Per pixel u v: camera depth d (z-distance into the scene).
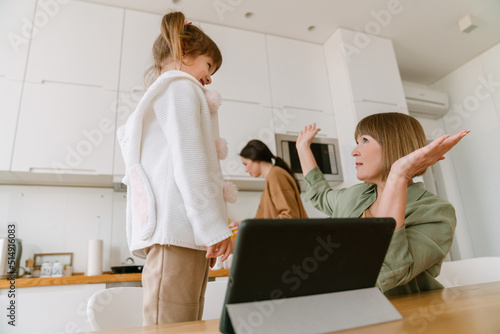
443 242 0.74
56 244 2.37
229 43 2.92
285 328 0.40
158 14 2.74
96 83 2.43
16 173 2.18
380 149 0.88
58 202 2.45
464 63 3.69
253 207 2.89
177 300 0.73
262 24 2.98
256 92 2.88
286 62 3.08
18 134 2.18
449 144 0.61
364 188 0.99
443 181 3.75
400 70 3.76
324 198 1.14
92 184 2.50
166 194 0.79
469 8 2.94
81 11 2.54
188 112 0.84
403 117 0.89
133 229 0.82
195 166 0.78
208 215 0.75
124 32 2.60
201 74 1.04
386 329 0.41
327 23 3.04
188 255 0.77
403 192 0.66
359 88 2.97
